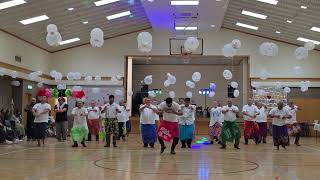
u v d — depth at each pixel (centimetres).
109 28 2009
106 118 1183
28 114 1424
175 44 1995
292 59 2145
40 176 607
